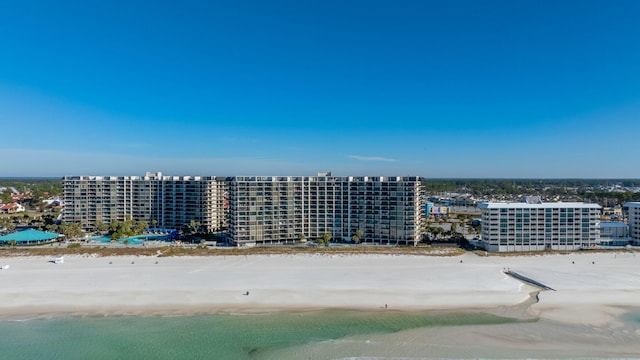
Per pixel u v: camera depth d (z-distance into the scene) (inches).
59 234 7534.5
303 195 7396.7
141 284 4616.1
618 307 3993.6
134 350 3149.6
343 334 3412.9
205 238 7637.8
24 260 5718.5
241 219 6978.4
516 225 6697.8
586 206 6781.5
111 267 5354.3
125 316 3777.1
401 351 3127.5
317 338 3339.1
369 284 4653.1
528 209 6717.5
